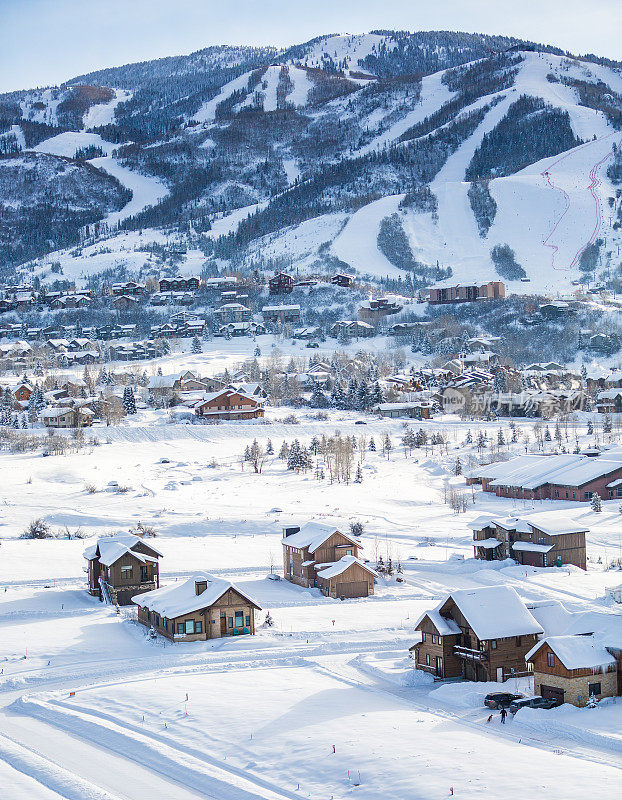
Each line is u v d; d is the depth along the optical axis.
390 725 53.66
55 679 66.44
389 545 110.88
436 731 52.50
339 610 86.12
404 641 75.25
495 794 42.88
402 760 47.66
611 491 139.88
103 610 86.38
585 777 44.53
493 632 63.75
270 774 47.50
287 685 63.31
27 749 52.41
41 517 127.25
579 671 57.22
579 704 57.09
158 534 120.44
